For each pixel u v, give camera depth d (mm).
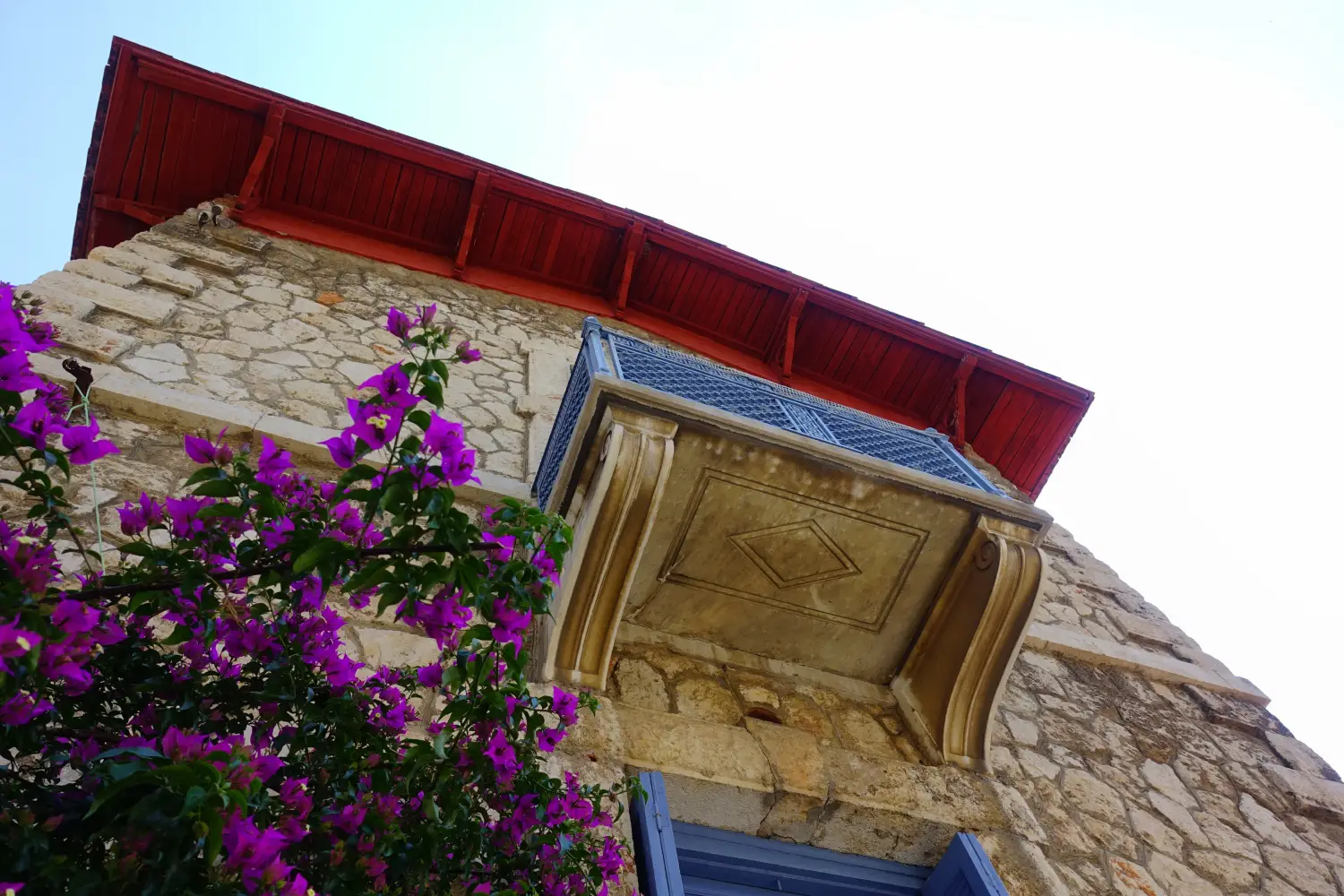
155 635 2498
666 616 3602
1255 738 4801
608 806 2838
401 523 1769
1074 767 4000
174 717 1745
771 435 3285
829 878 3193
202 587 1815
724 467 3318
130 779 1370
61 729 1651
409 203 6984
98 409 3502
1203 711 4863
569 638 3148
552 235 7348
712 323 7816
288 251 6031
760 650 3738
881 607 3697
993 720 3912
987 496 3539
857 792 3262
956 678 3590
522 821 2053
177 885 1354
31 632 1376
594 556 3084
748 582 3562
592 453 3186
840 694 3736
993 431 7953
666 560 3471
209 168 6508
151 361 3969
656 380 3672
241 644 1857
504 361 5742
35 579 1436
